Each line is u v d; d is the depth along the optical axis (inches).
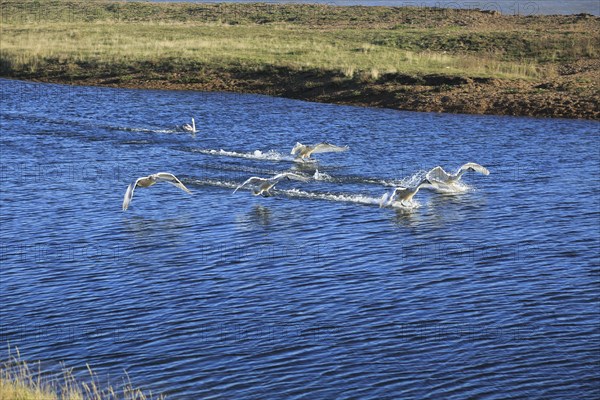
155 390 876.0
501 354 951.0
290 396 863.1
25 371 914.7
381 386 882.1
